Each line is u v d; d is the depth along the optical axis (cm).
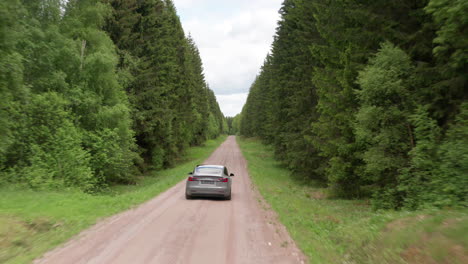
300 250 652
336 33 1309
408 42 1030
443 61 879
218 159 4088
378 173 1038
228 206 1193
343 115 1291
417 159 871
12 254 566
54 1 1936
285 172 2878
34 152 1463
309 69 1986
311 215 1095
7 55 1302
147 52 2612
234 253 619
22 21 1623
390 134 977
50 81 1764
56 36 1878
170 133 3012
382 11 1066
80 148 1628
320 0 1655
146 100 2523
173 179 2122
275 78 3184
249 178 2275
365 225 766
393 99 1007
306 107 2025
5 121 1291
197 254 605
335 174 1364
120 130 1967
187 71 4703
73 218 869
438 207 766
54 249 612
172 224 862
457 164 773
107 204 1152
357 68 1171
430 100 935
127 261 551
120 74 2223
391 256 541
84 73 1950
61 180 1399
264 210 1132
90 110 1916
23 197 1053
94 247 631
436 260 471
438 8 740
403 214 735
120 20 2352
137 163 2617
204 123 7125
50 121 1578
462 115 798
